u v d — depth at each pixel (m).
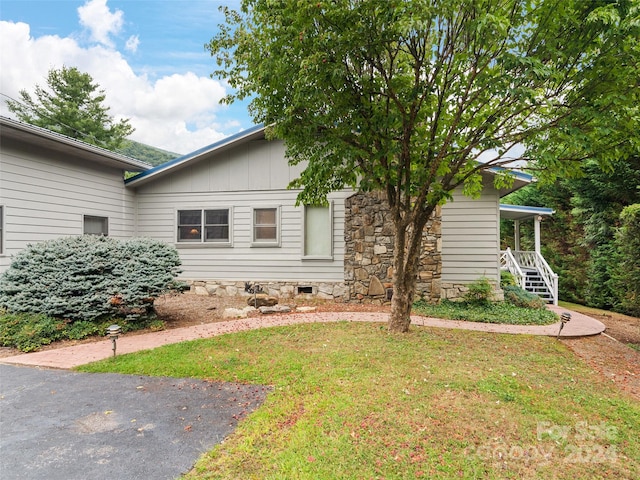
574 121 4.81
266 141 10.43
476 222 9.44
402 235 6.10
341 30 4.51
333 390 3.87
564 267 15.29
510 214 13.49
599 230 12.73
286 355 5.07
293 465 2.62
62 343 5.91
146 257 7.18
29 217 8.23
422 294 9.09
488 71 4.95
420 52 5.01
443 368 4.55
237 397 3.80
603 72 4.43
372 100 5.54
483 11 4.20
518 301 9.23
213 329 6.77
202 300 9.86
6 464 2.64
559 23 4.36
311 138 5.53
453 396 3.77
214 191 10.72
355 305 9.19
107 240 7.41
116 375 4.47
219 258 10.66
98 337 6.25
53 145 8.45
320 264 10.09
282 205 10.30
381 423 3.20
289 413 3.40
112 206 10.52
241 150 10.56
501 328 6.95
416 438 2.99
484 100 5.17
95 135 23.92
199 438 3.00
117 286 6.64
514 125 5.66
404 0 4.12
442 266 9.57
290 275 10.23
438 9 4.05
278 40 4.80
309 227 10.20
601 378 4.64
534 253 12.83
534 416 3.42
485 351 5.36
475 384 4.07
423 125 5.77
